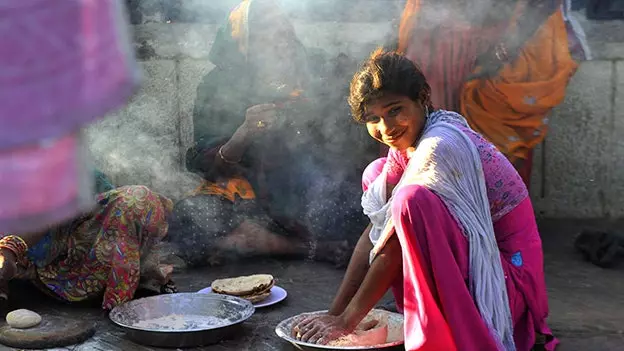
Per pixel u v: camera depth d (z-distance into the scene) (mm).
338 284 2920
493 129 3260
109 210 2541
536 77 3250
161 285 2732
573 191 3789
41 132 746
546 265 3104
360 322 2186
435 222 1805
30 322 2348
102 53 746
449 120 1980
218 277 3045
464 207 1862
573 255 3236
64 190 776
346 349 1943
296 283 2936
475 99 3283
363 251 2131
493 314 1882
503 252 2039
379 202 2109
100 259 2545
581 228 3611
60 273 2641
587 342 2299
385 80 1886
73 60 744
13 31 738
